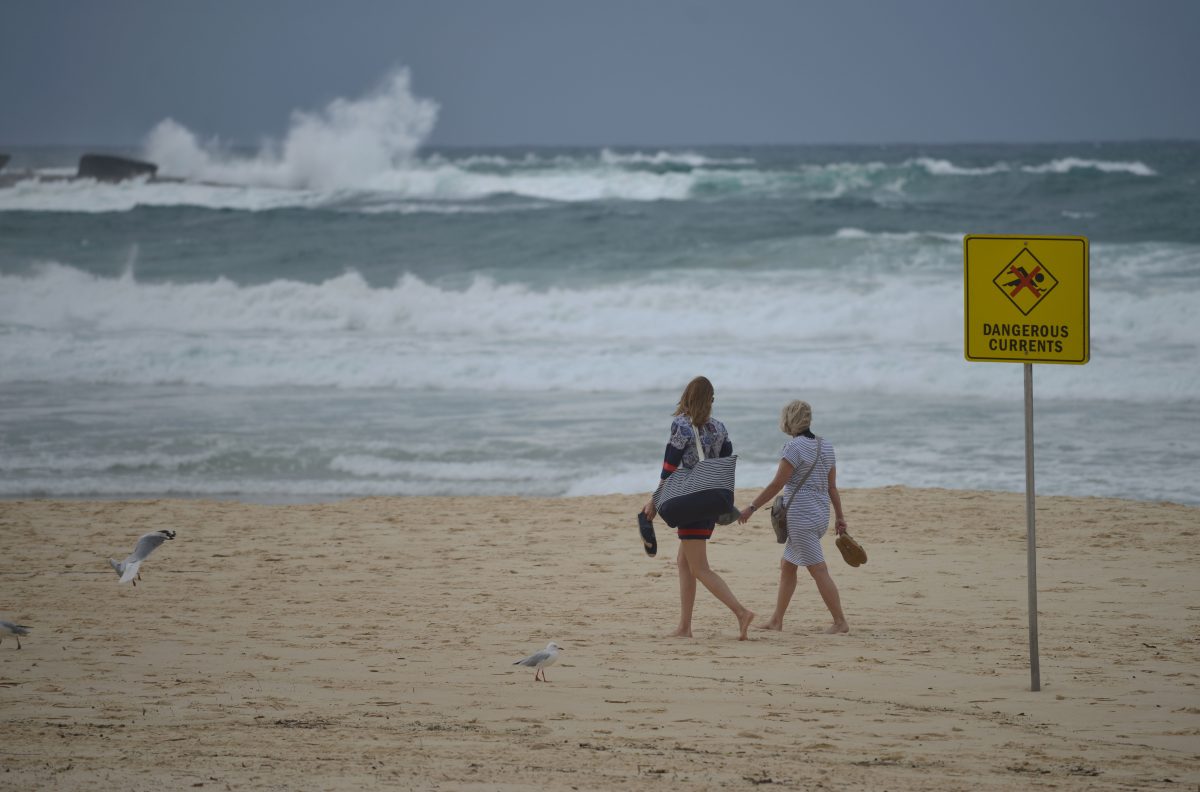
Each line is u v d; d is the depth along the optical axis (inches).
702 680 1001.5
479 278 4835.1
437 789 647.1
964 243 954.7
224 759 717.9
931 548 1681.8
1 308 4534.9
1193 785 686.5
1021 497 2011.6
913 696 943.0
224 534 1836.9
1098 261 4845.0
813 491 1224.8
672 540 1774.1
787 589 1242.6
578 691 957.8
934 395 3024.1
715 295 4284.0
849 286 4375.0
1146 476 2222.0
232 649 1134.4
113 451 2578.7
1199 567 1535.4
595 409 2942.9
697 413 1187.3
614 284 4675.2
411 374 3331.7
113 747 750.5
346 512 2009.1
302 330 4271.7
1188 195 7637.8
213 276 5265.8
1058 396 2945.4
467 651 1129.4
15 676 1005.8
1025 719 866.8
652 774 695.1
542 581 1513.3
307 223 6870.1
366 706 896.3
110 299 4638.3
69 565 1621.6
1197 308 3715.6
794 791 660.7
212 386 3321.9
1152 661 1076.5
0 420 2874.0
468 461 2470.5
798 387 3117.6
